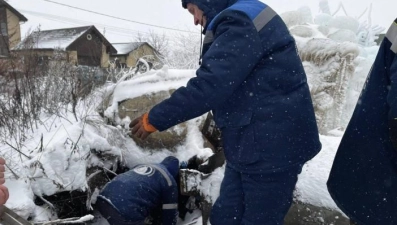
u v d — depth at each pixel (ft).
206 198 7.93
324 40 12.00
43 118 12.81
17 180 8.12
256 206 5.64
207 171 8.74
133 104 11.71
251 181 5.62
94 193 9.90
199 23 6.37
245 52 5.23
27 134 11.35
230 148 5.73
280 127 5.35
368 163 5.08
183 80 12.02
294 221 6.97
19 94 12.63
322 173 6.98
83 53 55.36
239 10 5.41
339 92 11.64
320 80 11.84
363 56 14.02
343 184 5.32
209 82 5.17
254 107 5.43
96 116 11.96
